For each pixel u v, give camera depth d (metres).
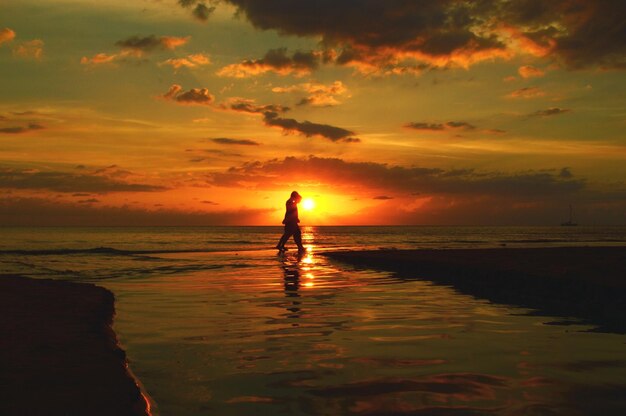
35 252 24.70
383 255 18.92
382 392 3.83
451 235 73.38
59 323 6.47
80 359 4.73
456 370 4.44
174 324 6.64
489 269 11.92
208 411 3.45
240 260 19.47
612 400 3.65
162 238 56.03
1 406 3.46
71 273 14.42
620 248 21.84
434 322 6.80
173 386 3.99
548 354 5.01
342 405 3.55
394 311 7.71
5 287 9.90
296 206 24.70
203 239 52.59
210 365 4.62
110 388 3.88
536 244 35.59
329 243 40.22
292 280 12.41
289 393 3.81
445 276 13.02
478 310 7.84
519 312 7.66
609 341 5.62
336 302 8.67
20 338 5.55
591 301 8.55
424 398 3.70
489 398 3.69
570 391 3.86
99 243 40.72
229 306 8.21
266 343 5.49
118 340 5.65
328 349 5.24
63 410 3.40
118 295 9.60
